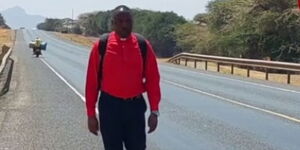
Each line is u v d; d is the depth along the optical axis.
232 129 11.80
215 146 9.84
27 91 19.95
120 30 5.53
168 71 34.56
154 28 101.00
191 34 76.81
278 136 10.95
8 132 11.07
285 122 12.90
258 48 53.75
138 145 5.71
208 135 11.02
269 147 9.76
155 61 5.68
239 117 13.72
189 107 15.79
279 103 16.97
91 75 5.64
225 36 58.44
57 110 14.59
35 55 55.53
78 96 18.30
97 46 5.62
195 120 13.12
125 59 5.51
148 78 5.68
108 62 5.53
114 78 5.54
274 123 12.73
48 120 12.75
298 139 10.61
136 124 5.68
